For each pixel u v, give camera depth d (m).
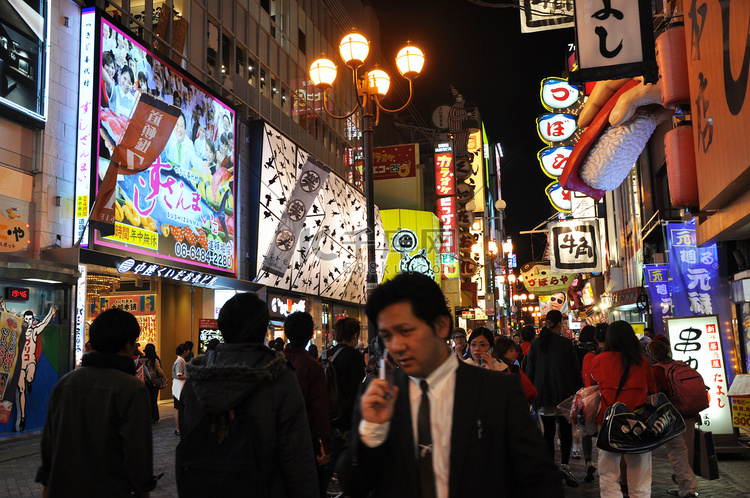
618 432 5.21
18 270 10.68
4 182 11.42
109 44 13.57
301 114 26.19
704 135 6.76
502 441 1.99
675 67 7.58
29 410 11.00
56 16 12.69
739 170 5.54
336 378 5.65
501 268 55.81
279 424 2.93
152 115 14.40
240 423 2.84
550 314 7.77
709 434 6.38
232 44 20.81
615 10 7.20
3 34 11.35
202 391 2.89
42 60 12.20
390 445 2.03
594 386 5.92
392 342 2.04
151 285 19.55
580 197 22.58
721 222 7.18
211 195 17.58
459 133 53.34
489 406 2.02
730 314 11.10
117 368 3.31
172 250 15.56
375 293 2.09
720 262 11.49
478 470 1.96
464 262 44.56
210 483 2.78
